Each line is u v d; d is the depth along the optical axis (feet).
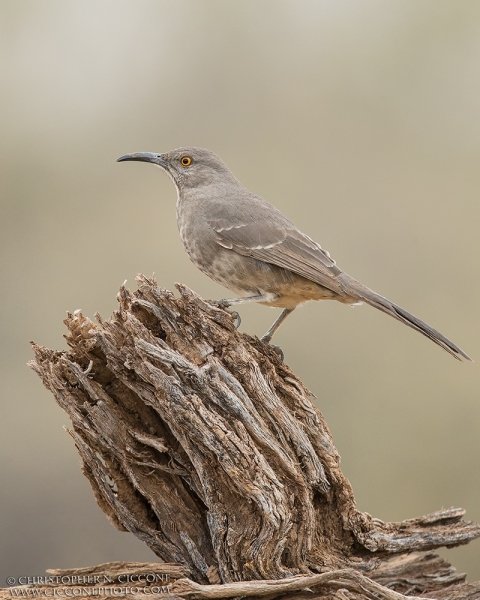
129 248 61.16
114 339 29.99
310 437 31.76
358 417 55.83
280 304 41.73
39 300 60.08
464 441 55.21
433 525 34.27
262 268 40.47
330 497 32.19
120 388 31.01
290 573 30.22
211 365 29.45
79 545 52.37
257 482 28.99
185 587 28.22
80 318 30.73
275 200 63.52
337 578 28.71
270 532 29.22
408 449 55.16
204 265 42.55
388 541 32.89
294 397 32.04
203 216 42.34
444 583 33.63
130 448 30.37
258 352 32.04
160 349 28.96
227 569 29.86
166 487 30.81
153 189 63.10
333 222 63.21
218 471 29.58
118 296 30.91
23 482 54.24
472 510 54.13
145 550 51.88
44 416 56.08
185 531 30.76
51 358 31.01
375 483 54.60
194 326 30.19
